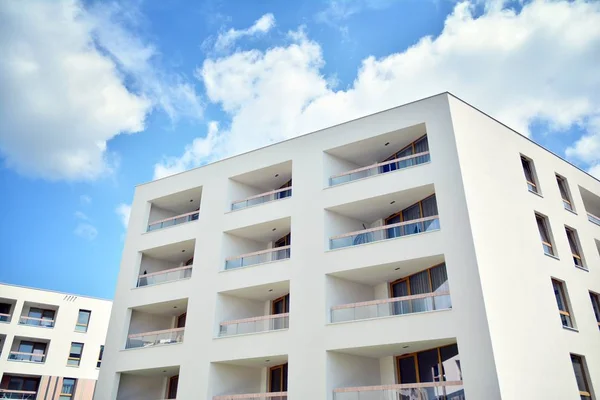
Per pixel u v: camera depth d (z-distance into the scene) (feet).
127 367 74.28
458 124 62.90
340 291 63.41
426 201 64.85
